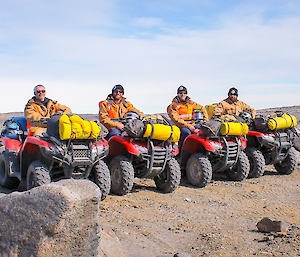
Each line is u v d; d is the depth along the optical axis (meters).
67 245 2.80
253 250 4.27
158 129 7.00
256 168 9.44
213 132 8.34
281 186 8.53
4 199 2.91
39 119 6.66
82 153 6.11
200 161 8.26
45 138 6.15
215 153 8.37
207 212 6.22
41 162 6.14
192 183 8.48
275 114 10.18
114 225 5.20
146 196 7.24
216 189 8.12
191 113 9.36
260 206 6.69
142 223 5.42
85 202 2.84
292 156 10.02
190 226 5.40
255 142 10.13
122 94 8.26
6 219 2.85
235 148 8.66
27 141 6.32
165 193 7.60
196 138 8.55
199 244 4.57
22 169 6.68
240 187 8.36
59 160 5.95
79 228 2.84
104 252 3.32
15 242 2.77
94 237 2.92
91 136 5.99
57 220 2.73
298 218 5.80
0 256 2.77
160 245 4.52
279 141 9.66
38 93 7.02
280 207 6.59
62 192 2.79
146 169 7.26
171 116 9.02
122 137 7.43
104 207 6.19
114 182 7.30
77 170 6.27
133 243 4.50
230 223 5.57
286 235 4.74
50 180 5.93
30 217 2.78
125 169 7.06
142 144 7.26
